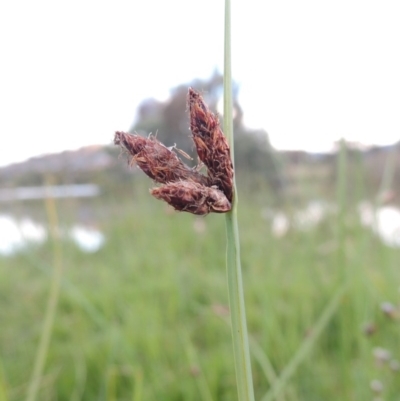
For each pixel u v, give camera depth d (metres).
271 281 0.20
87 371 0.15
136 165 0.05
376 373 0.11
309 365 0.13
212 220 0.31
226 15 0.05
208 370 0.14
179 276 0.21
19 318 0.20
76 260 0.29
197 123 0.05
